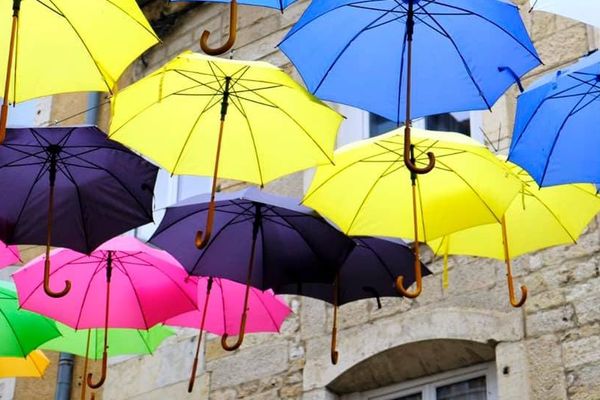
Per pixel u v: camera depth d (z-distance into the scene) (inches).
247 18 420.8
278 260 266.2
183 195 418.6
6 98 217.3
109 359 393.1
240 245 267.9
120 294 282.0
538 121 237.9
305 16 224.2
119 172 262.4
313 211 264.1
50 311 281.7
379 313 331.6
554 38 336.2
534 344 300.5
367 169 261.6
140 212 263.9
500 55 234.7
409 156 230.2
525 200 267.4
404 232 257.1
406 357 325.1
